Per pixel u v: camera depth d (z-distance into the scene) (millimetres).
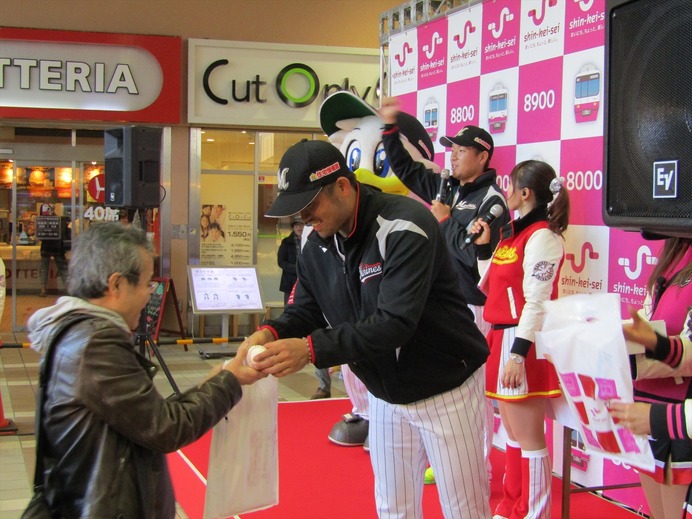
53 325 1762
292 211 2090
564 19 3750
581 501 3592
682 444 2035
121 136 6312
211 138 9695
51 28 9109
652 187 1665
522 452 3135
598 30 3541
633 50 1717
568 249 3754
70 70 9109
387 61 5473
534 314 2979
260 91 9586
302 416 5238
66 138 9602
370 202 2238
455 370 2322
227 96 9508
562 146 3781
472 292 3660
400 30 5238
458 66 4594
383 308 2092
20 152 9508
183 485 3838
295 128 9805
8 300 9609
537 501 3102
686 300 2219
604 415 1837
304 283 2543
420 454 2469
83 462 1702
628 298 3414
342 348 2033
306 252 2451
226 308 8164
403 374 2285
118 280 1819
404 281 2096
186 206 9625
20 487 4082
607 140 1803
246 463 2111
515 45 4098
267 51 9570
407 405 2346
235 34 9578
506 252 3209
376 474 2494
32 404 6020
